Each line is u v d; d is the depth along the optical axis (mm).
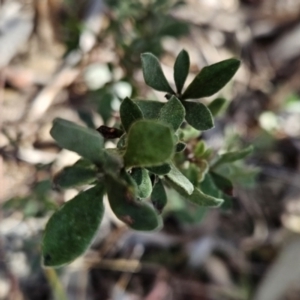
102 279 246
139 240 254
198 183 110
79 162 76
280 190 288
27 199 190
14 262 228
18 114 248
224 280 266
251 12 326
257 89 309
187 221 208
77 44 216
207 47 306
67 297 234
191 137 114
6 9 265
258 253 276
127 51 201
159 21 209
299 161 295
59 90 257
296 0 325
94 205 69
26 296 229
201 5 313
